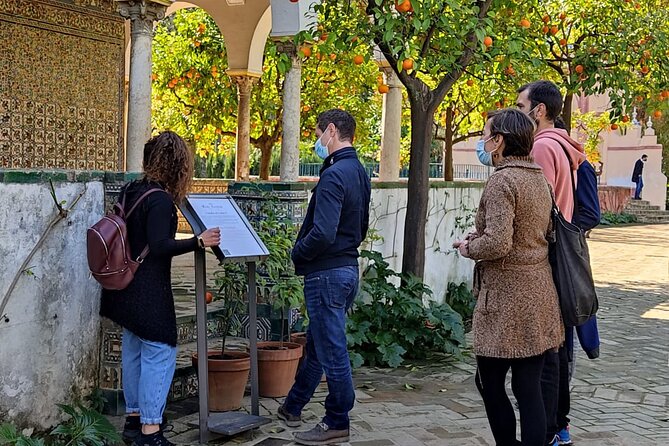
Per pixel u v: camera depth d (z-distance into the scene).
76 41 9.59
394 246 8.29
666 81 8.94
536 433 3.91
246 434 5.00
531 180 3.93
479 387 4.20
